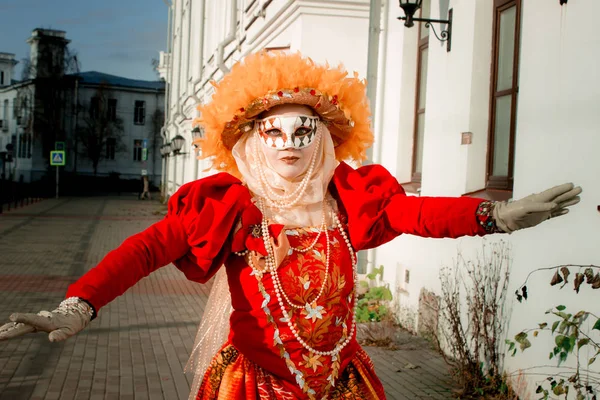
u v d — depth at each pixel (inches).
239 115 99.9
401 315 286.0
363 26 349.4
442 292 239.3
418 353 244.5
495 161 228.5
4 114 2465.6
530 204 78.7
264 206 99.4
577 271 163.9
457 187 237.9
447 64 249.9
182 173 1066.1
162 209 1190.3
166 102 1357.0
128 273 85.3
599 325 151.1
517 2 213.3
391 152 319.0
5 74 2829.7
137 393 203.6
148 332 287.0
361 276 325.7
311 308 94.3
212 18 775.7
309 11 345.1
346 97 103.8
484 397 196.1
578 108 165.8
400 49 311.0
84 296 80.0
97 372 224.7
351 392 97.5
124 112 2217.0
